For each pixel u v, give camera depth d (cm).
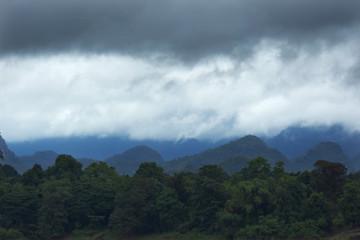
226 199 14200
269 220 12662
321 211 12406
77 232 15312
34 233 14988
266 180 14250
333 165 14475
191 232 14012
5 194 15488
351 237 11125
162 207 14700
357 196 11888
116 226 14738
